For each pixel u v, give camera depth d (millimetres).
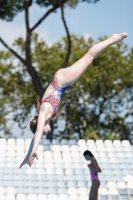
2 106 97938
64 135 99438
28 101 98750
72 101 100938
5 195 42094
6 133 97375
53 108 15008
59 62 98000
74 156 47875
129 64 99188
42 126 14641
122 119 100625
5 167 45219
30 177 44594
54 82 15359
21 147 47594
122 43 98812
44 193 43094
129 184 45156
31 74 67438
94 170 35094
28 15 66250
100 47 15453
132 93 100875
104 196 43625
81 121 100625
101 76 99312
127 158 48406
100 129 100875
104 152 48938
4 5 69312
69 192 43625
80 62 15398
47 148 48312
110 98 101188
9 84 99312
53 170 45781
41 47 99812
